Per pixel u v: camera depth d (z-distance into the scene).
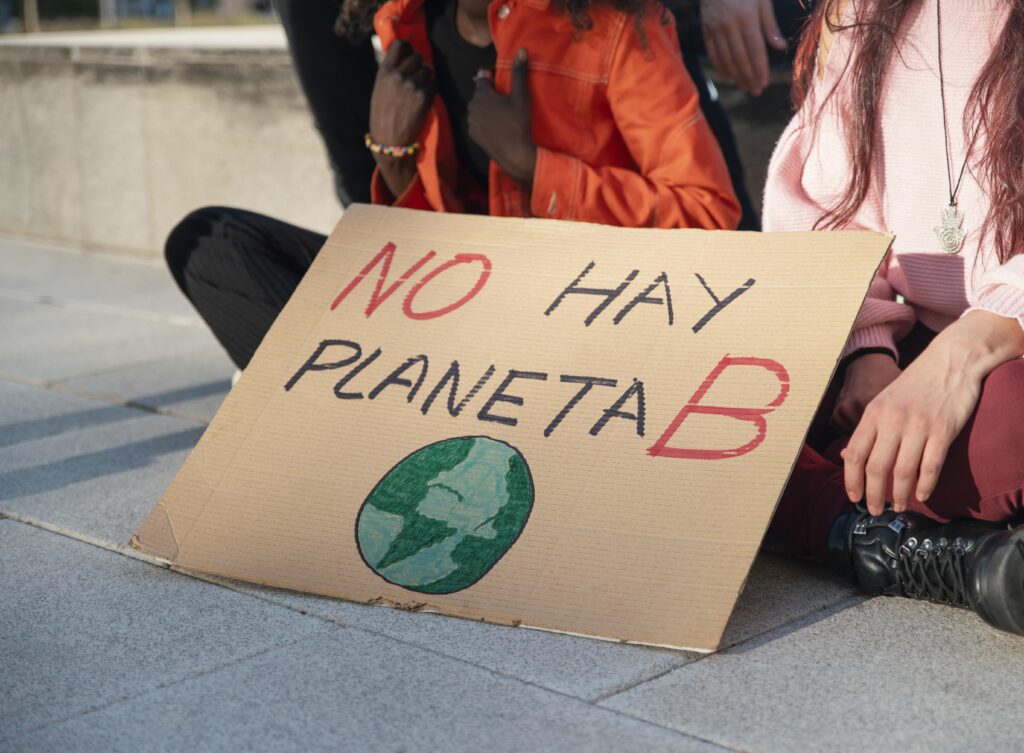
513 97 2.25
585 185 2.23
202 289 2.51
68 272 4.89
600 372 1.83
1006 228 1.73
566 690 1.47
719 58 2.82
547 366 1.86
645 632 1.57
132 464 2.48
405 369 1.95
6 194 5.65
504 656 1.56
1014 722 1.38
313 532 1.82
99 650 1.60
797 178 2.02
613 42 2.26
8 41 5.84
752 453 1.66
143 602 1.76
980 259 1.80
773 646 1.58
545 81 2.29
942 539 1.64
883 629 1.63
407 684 1.49
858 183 1.89
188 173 4.90
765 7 2.82
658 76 2.27
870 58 1.84
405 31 2.45
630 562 1.63
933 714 1.40
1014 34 1.71
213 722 1.41
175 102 4.86
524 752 1.33
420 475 1.82
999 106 1.72
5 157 5.59
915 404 1.61
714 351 1.78
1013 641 1.59
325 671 1.53
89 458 2.52
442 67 2.47
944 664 1.53
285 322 2.08
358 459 1.87
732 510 1.62
